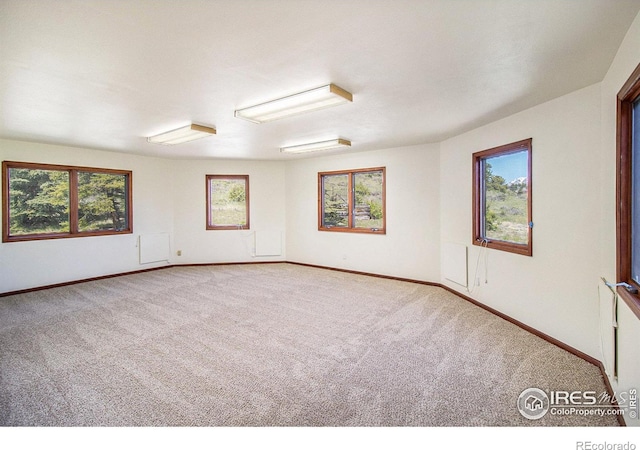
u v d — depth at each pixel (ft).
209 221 22.84
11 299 14.55
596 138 8.41
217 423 6.25
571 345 9.18
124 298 14.73
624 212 6.79
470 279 14.14
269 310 13.05
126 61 7.18
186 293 15.57
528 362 8.68
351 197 20.38
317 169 21.77
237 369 8.36
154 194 21.09
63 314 12.54
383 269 18.95
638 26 5.55
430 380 7.83
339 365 8.57
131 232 19.89
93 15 5.39
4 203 15.10
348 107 10.71
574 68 7.62
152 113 11.18
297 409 6.70
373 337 10.39
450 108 10.79
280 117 11.46
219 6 5.17
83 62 7.21
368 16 5.50
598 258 8.36
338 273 20.20
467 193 14.33
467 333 10.71
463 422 6.30
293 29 5.91
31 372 8.19
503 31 6.04
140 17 5.47
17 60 7.09
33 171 16.11
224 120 12.18
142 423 6.24
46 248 16.40
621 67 6.64
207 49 6.66
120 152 19.13
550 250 9.87
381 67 7.61
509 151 11.86
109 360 8.82
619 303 6.66
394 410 6.68
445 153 16.01
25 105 10.21
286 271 20.79
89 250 18.03
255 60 7.19
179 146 17.40
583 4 5.22
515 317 11.45
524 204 11.32
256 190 23.18
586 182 8.67
